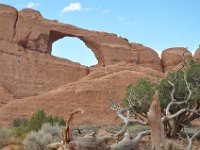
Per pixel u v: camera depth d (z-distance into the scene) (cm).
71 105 6788
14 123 5881
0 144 2014
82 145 989
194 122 4672
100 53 10112
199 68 2734
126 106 2958
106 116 6606
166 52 10775
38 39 9256
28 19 9306
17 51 8744
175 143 1803
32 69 8700
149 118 757
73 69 9156
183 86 2608
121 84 7019
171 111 2583
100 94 6900
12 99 7762
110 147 1035
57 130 2298
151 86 2834
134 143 1071
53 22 9750
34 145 1814
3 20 8944
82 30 10125
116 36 10400
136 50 10406
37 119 2962
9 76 8381
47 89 8625
